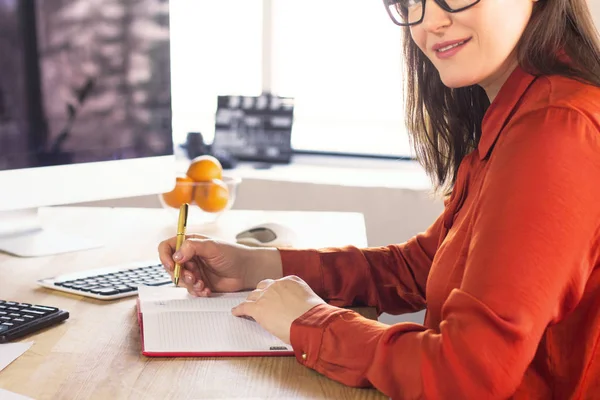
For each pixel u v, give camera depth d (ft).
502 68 3.76
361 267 4.65
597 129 3.10
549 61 3.50
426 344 3.09
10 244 5.51
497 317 2.92
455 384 2.98
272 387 3.23
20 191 4.90
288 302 3.67
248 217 6.63
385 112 9.55
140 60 5.39
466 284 3.05
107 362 3.44
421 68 4.63
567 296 3.08
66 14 4.99
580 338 3.32
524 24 3.56
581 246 3.02
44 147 4.98
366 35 9.25
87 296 4.38
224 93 9.66
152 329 3.75
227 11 9.44
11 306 4.03
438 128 4.68
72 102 5.08
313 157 9.37
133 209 6.88
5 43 4.76
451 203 3.96
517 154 3.11
